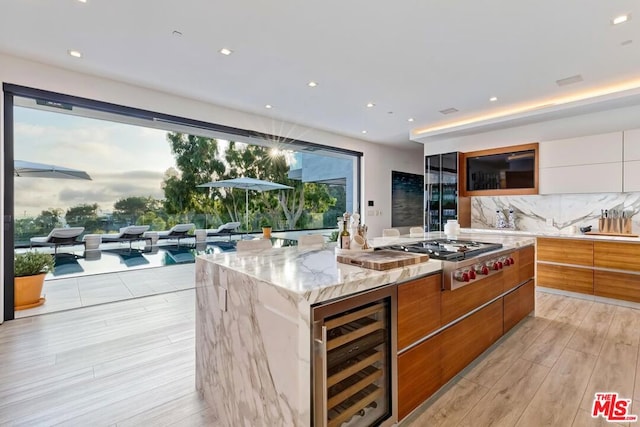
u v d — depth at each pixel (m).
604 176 3.88
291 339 1.16
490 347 2.46
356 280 1.33
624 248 3.54
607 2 2.14
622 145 3.76
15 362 2.29
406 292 1.62
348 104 4.38
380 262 1.55
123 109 3.70
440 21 2.39
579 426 1.62
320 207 7.97
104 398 1.88
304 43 2.75
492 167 5.10
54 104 3.45
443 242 2.71
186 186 8.84
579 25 2.43
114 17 2.37
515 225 4.94
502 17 2.33
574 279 3.91
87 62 3.15
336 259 1.80
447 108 4.53
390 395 1.56
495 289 2.46
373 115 4.91
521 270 2.95
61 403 1.83
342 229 2.08
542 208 4.69
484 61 3.06
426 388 1.76
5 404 1.81
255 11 2.29
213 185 7.79
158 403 1.84
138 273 5.34
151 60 3.10
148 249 8.05
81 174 6.80
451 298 1.95
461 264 1.91
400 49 2.83
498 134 5.09
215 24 2.46
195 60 3.09
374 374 1.51
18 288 3.49
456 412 1.75
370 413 1.53
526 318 3.18
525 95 3.99
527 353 2.44
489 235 3.60
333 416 1.34
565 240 3.97
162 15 2.35
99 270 5.65
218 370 1.72
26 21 2.43
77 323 3.04
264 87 3.78
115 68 3.28
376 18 2.36
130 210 8.12
